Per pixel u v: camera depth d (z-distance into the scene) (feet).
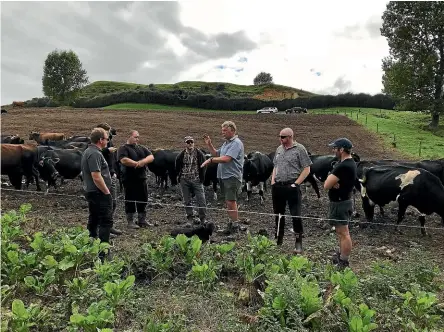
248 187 45.39
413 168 33.96
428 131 132.98
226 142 29.81
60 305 17.38
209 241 27.89
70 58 234.79
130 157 31.45
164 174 51.37
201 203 32.35
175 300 18.48
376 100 215.92
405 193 33.19
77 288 18.42
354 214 40.19
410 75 142.20
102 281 19.24
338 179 23.00
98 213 23.35
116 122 118.32
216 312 17.70
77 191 47.29
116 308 17.34
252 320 16.57
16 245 22.06
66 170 46.29
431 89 141.79
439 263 26.05
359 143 105.40
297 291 17.28
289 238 31.07
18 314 15.20
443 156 87.56
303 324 16.28
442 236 33.42
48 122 114.83
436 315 17.15
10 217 27.66
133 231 31.30
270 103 215.92
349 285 18.43
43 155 45.62
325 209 43.04
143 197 32.24
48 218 32.91
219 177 30.22
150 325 15.21
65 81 235.20
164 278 21.09
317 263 22.61
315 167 47.01
